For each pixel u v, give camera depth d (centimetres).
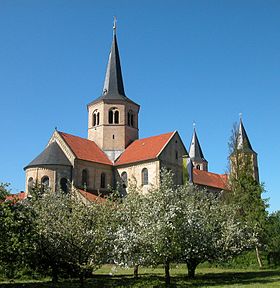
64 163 6438
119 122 7462
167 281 2773
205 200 3891
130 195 3366
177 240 2762
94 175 6762
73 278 3192
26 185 6397
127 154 7156
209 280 3075
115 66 7912
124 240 2638
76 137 7144
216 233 3491
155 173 6500
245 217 5109
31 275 3209
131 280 3045
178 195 3072
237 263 4938
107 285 2739
